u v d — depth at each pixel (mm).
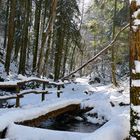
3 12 41312
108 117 14680
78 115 15219
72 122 14609
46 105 12445
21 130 8297
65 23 35750
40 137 8000
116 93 21016
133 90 5840
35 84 23984
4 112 10203
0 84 10961
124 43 33719
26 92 12711
